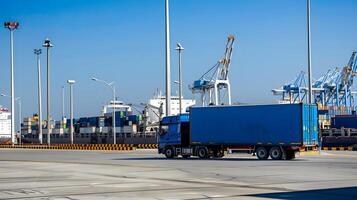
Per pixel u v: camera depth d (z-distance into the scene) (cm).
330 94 12756
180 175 2353
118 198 1527
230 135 3712
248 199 1478
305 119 3519
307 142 3522
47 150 6819
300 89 12094
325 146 5931
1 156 4756
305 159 3544
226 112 3731
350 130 6425
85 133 11038
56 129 12194
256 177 2203
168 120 4022
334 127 7306
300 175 2264
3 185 1952
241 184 1930
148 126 9925
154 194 1623
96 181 2098
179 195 1588
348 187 1794
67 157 4406
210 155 3812
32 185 1945
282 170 2547
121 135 9919
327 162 3161
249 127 3641
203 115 3816
